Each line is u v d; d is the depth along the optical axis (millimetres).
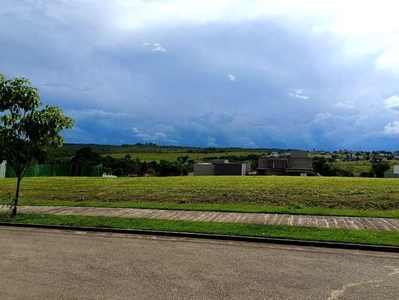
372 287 6297
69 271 7105
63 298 5738
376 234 10062
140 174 67812
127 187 23688
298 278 6746
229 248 9102
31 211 15320
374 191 18969
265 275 6906
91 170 54156
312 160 71062
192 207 15539
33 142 13984
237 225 11508
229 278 6707
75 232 11328
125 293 5945
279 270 7238
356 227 11242
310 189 20531
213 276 6816
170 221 12320
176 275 6867
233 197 18750
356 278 6773
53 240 10094
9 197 20562
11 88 13938
